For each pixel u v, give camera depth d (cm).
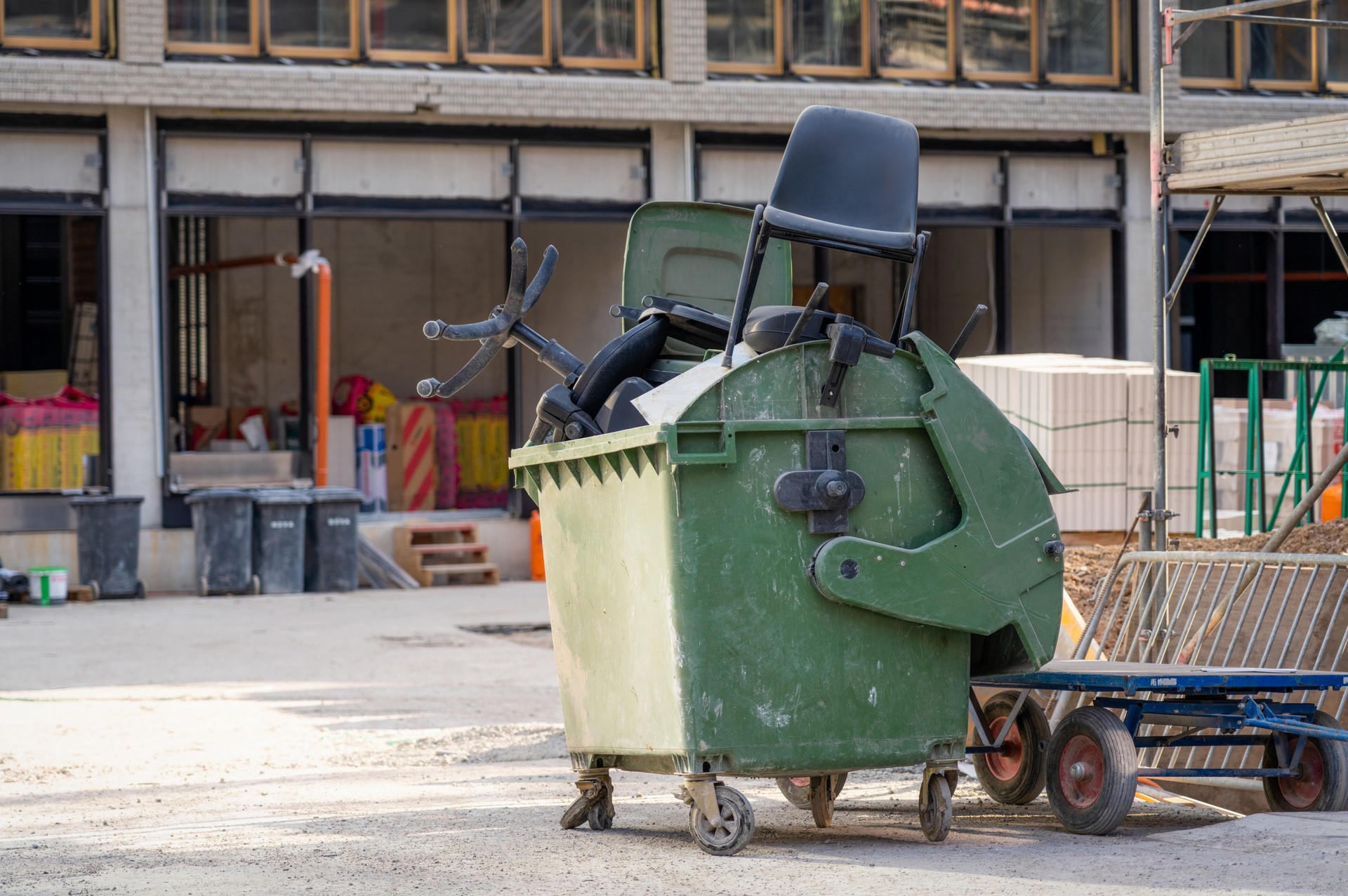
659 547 491
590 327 2111
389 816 609
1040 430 1245
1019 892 422
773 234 518
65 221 2289
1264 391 2156
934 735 509
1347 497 987
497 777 743
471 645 1332
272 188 1850
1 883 468
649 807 633
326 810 630
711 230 654
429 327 549
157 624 1481
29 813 643
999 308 2095
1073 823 532
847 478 498
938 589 500
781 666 492
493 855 505
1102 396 1247
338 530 1809
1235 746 584
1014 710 597
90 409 1833
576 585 550
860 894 426
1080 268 2170
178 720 932
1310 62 2125
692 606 485
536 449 565
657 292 643
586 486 538
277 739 870
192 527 1812
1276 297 2117
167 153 1814
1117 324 2106
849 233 518
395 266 2508
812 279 2612
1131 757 523
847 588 490
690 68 1944
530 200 1933
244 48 1830
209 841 545
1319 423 1285
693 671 485
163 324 1809
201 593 1752
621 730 525
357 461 2083
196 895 442
